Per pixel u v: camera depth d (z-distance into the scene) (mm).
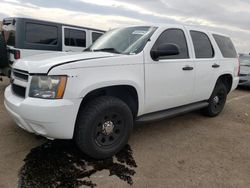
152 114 4168
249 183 3174
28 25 6992
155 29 4145
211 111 5676
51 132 3068
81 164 3322
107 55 3541
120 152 3734
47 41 7480
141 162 3492
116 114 3506
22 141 3855
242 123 5602
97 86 3232
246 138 4676
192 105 4984
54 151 3604
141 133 4559
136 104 3857
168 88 4203
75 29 8195
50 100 2984
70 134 3143
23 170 3082
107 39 4520
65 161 3359
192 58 4672
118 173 3176
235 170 3461
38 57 3572
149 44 3898
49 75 3000
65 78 3010
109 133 3469
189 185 3037
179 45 4473
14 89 3547
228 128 5172
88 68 3176
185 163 3553
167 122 5273
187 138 4473
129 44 4008
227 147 4203
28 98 3086
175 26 4488
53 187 2805
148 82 3857
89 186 2881
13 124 4492
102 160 3469
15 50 6805
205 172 3352
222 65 5516
